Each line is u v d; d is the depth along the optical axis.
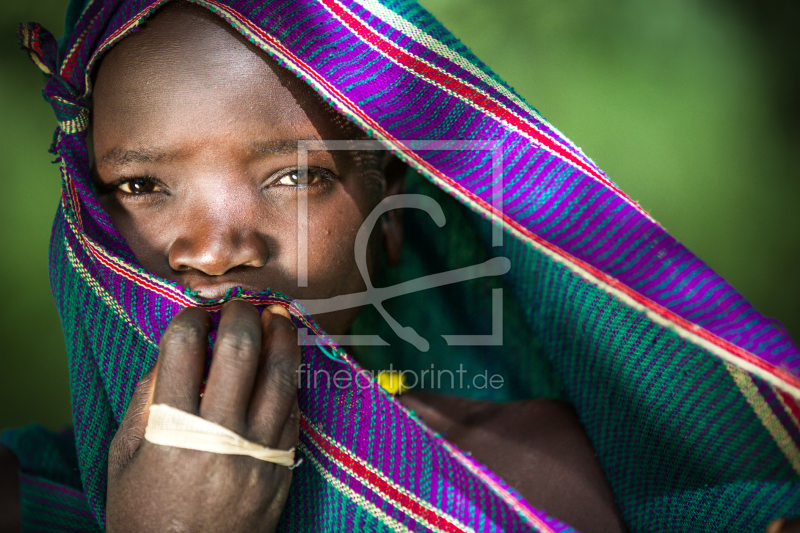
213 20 1.03
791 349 0.89
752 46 4.22
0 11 3.60
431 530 0.89
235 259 1.04
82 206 1.06
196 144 1.03
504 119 1.03
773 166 4.14
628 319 1.02
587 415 1.15
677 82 4.11
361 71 1.04
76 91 1.10
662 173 4.05
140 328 0.98
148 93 1.03
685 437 1.00
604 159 4.05
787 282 4.11
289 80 1.06
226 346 0.81
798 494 0.95
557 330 1.16
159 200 1.07
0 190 3.61
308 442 0.93
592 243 0.97
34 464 1.32
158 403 0.81
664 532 1.04
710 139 4.11
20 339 3.52
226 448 0.79
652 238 0.96
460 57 1.07
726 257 4.09
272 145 1.05
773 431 0.94
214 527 0.80
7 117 3.65
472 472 0.91
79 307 1.06
